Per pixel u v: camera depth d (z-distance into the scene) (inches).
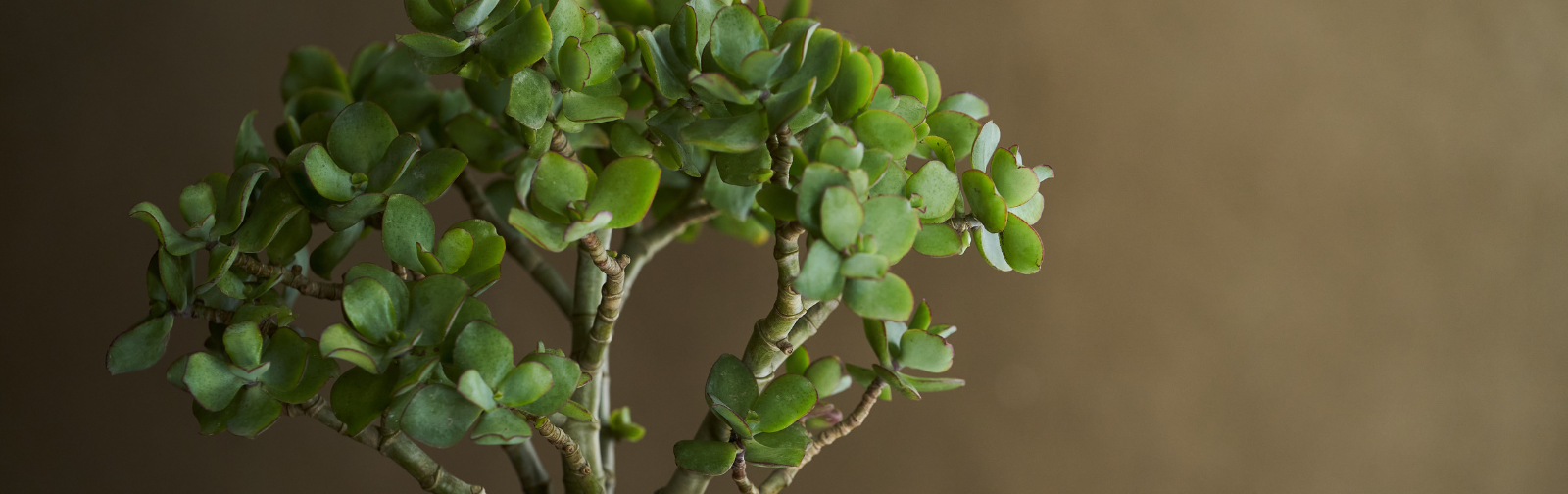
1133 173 112.7
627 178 52.5
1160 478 111.9
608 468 61.3
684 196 61.5
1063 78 112.0
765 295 108.0
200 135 99.1
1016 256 54.2
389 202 54.4
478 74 55.6
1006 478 110.1
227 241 54.9
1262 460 112.8
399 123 60.1
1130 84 113.0
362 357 52.5
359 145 55.5
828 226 51.6
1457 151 115.6
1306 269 113.9
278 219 54.9
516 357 102.8
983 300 110.3
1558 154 116.5
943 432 109.6
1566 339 115.8
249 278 55.7
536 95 54.7
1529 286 115.8
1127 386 112.0
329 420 55.4
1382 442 113.7
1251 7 114.3
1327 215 114.2
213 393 53.6
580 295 59.5
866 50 54.5
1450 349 114.7
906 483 108.8
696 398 106.7
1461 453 114.4
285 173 55.5
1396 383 114.1
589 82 55.6
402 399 53.1
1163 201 112.8
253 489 99.7
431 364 52.7
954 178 54.1
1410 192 115.0
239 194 54.5
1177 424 112.1
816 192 51.9
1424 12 115.5
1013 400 110.6
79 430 95.5
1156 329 112.3
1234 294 113.3
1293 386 113.3
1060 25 112.3
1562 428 115.2
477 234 55.1
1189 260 112.9
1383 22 115.3
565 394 53.6
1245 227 113.7
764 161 53.9
